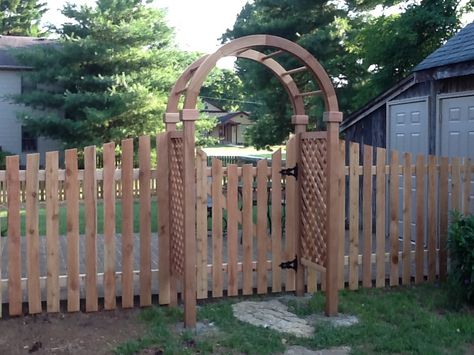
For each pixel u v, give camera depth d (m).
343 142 6.27
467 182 6.73
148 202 5.54
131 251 5.53
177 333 4.93
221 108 59.75
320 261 5.64
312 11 18.94
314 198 5.74
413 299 5.98
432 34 14.50
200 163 5.75
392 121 9.33
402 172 6.52
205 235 5.80
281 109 20.05
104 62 20.23
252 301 5.92
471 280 5.52
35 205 5.21
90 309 5.43
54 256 5.32
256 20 19.53
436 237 6.70
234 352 4.50
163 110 20.06
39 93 20.31
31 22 40.88
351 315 5.47
